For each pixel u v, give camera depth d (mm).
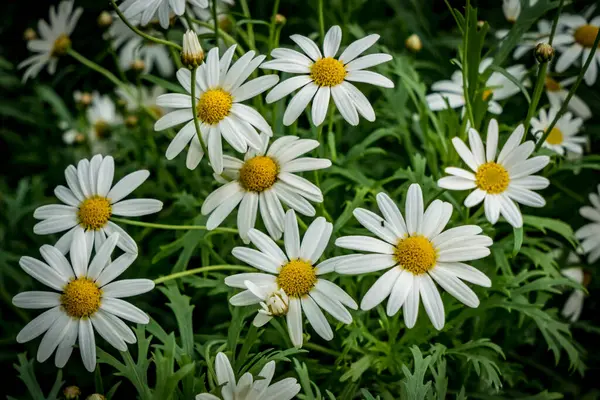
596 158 605
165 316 613
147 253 652
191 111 537
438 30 727
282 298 503
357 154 595
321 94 534
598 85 669
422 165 578
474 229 510
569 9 678
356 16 708
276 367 573
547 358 621
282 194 530
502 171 529
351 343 550
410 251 508
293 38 547
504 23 696
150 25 642
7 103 760
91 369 514
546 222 582
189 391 523
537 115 653
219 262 586
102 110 766
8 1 832
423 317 552
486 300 565
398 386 557
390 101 629
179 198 610
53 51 692
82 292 516
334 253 568
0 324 641
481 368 567
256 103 595
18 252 659
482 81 592
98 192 537
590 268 629
